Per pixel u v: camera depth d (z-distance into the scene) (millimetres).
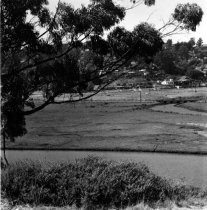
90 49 16078
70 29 15008
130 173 13547
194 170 24797
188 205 12023
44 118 66875
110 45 15758
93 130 51906
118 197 11836
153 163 28156
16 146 37312
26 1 14172
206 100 95625
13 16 14156
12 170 12867
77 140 42500
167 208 11414
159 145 38219
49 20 14992
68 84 15508
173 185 14133
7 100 14320
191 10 14742
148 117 66312
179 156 31984
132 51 15547
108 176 12727
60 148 36938
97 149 36562
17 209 10547
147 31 14984
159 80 161750
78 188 11875
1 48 14312
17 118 14664
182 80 168250
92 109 81250
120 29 15547
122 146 37906
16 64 15500
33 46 15047
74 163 14422
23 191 11523
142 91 134500
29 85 15516
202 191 14352
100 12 14602
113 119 64625
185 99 100812
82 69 15930
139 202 11789
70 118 66812
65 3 14742
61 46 15344
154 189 12805
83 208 10992
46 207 10930
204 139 42062
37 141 41094
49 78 15445
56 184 12102
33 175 12516
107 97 113750
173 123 57562
